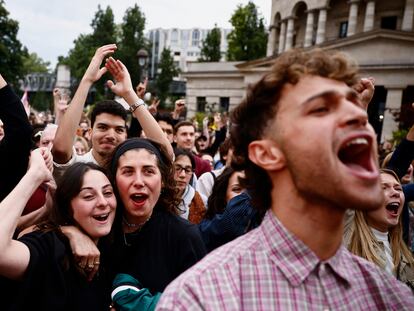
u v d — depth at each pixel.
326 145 1.01
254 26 44.56
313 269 1.11
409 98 25.73
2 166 2.31
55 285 1.76
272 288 1.08
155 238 2.18
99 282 2.02
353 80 1.15
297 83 1.11
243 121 1.29
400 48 24.33
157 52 116.81
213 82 35.09
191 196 4.06
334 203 1.04
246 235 1.23
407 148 3.47
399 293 1.26
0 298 1.75
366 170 1.06
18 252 1.69
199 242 2.22
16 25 45.00
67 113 2.97
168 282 2.08
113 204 2.12
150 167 2.20
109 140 3.67
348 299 1.15
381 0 30.72
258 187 1.30
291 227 1.13
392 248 2.90
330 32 33.81
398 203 2.79
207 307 1.02
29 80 70.19
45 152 2.20
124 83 3.14
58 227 1.99
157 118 5.75
